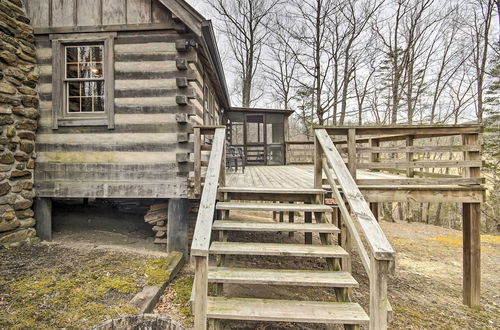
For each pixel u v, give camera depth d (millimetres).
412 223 11727
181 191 3996
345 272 2428
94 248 3865
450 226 16188
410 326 3055
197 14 3797
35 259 3324
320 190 3332
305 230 2771
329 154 2795
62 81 4141
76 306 2324
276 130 11039
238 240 5738
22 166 3877
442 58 15898
